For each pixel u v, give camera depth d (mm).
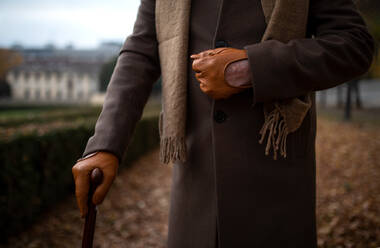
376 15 3875
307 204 943
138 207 4051
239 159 920
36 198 3217
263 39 892
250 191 917
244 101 928
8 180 2764
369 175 4660
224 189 919
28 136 3090
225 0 939
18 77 64875
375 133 8797
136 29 1072
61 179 3770
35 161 3240
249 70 846
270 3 908
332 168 5375
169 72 979
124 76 976
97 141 875
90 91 64250
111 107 922
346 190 4035
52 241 2932
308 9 917
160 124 1029
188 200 1008
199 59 877
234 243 915
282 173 918
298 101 866
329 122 12773
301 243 929
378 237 2650
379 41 4387
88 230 850
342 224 2959
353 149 6801
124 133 900
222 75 853
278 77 825
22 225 3047
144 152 7777
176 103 952
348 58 834
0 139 2820
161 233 3279
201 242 974
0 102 55031
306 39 864
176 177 1063
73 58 73625
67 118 8258
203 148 977
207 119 972
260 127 924
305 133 938
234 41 935
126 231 3312
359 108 19906
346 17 870
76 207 3740
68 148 3934
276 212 915
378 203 3406
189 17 999
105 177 855
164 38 1012
